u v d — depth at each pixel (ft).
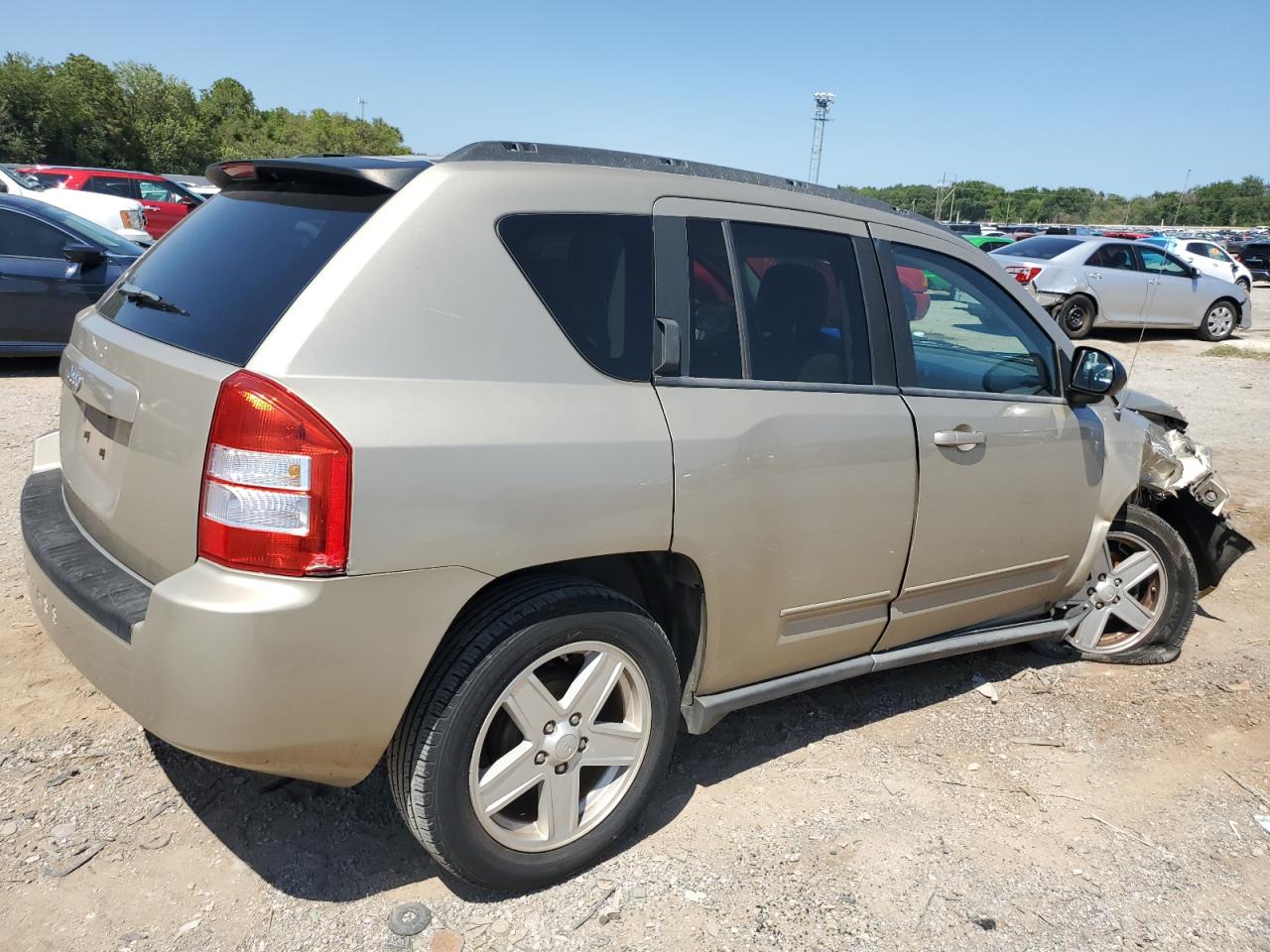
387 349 7.25
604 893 8.50
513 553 7.59
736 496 8.87
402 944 7.79
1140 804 10.41
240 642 6.72
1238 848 9.71
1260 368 45.24
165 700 6.93
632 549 8.29
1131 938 8.35
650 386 8.57
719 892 8.59
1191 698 12.91
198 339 7.63
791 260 9.84
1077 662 13.87
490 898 8.38
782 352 9.59
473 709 7.60
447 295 7.57
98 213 52.85
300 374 6.93
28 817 9.02
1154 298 54.13
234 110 328.29
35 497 9.73
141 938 7.70
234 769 9.97
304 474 6.77
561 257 8.25
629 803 8.89
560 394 7.96
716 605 9.09
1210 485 14.05
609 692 8.53
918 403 10.53
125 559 7.99
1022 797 10.41
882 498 10.12
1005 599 12.28
